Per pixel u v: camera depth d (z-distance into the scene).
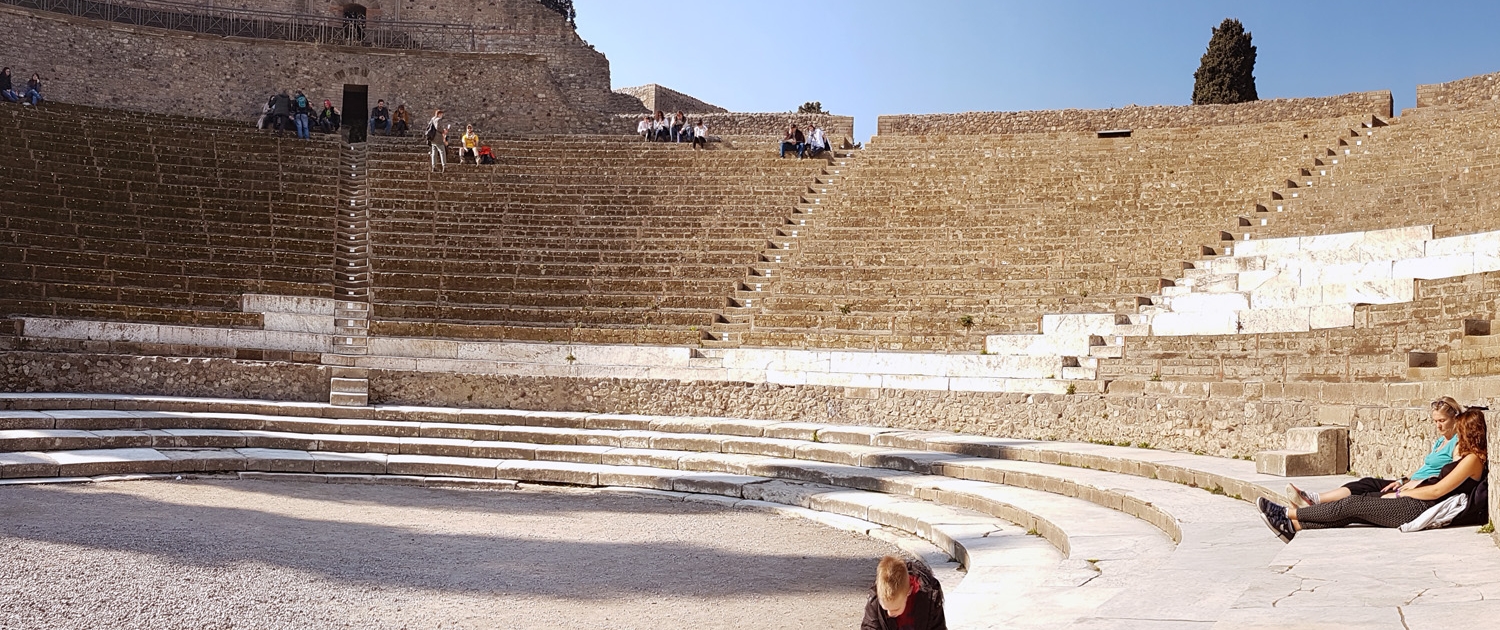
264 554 11.36
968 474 16.30
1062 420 18.92
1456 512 9.10
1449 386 13.16
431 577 10.74
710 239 27.86
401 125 36.06
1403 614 6.38
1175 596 7.60
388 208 29.58
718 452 19.28
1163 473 14.80
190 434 17.95
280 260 26.16
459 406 22.17
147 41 36.09
